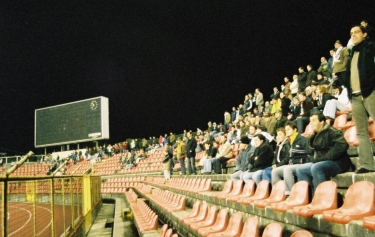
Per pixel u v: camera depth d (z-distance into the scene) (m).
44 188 7.53
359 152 3.85
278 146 5.75
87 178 11.89
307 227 3.40
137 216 9.95
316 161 4.12
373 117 3.74
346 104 7.33
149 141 27.98
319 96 7.97
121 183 22.22
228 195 6.19
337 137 4.05
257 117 9.86
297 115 8.90
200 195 7.99
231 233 4.66
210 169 10.35
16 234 8.45
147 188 15.95
